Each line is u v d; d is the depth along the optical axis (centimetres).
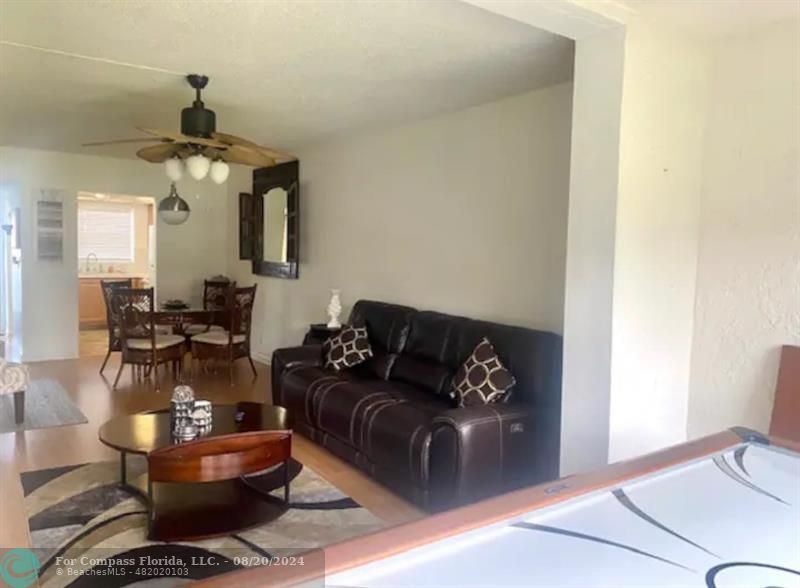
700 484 148
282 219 652
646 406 262
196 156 353
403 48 300
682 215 272
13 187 671
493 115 402
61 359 688
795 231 250
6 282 769
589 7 226
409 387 397
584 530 123
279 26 273
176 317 580
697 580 106
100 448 391
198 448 269
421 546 111
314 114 446
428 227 461
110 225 1005
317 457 382
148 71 346
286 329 664
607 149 246
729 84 269
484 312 414
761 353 261
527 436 309
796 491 145
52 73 354
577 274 259
